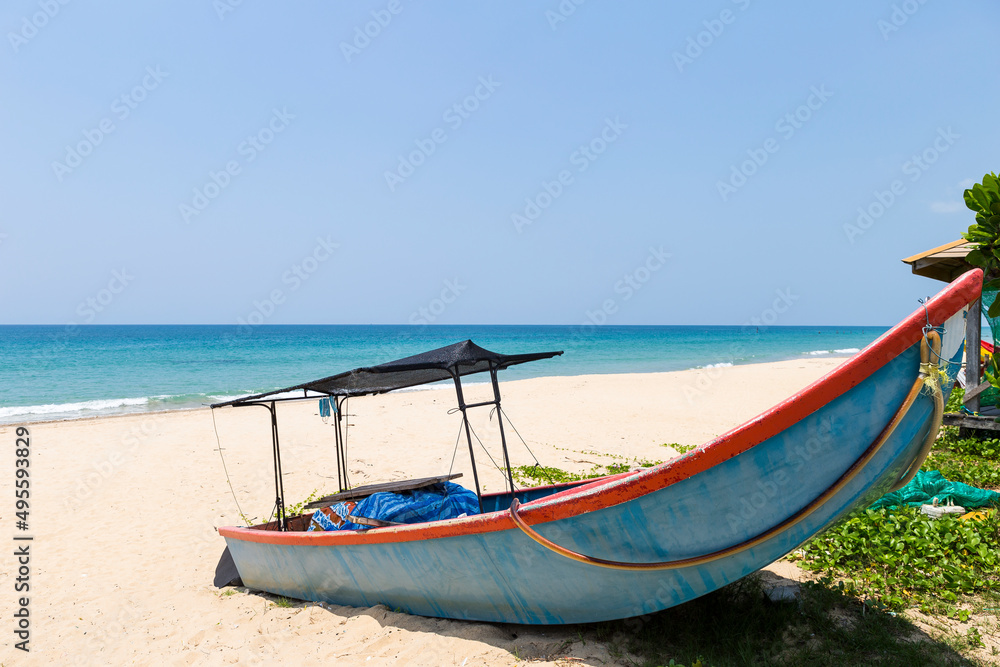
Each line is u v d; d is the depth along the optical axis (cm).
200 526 900
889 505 701
